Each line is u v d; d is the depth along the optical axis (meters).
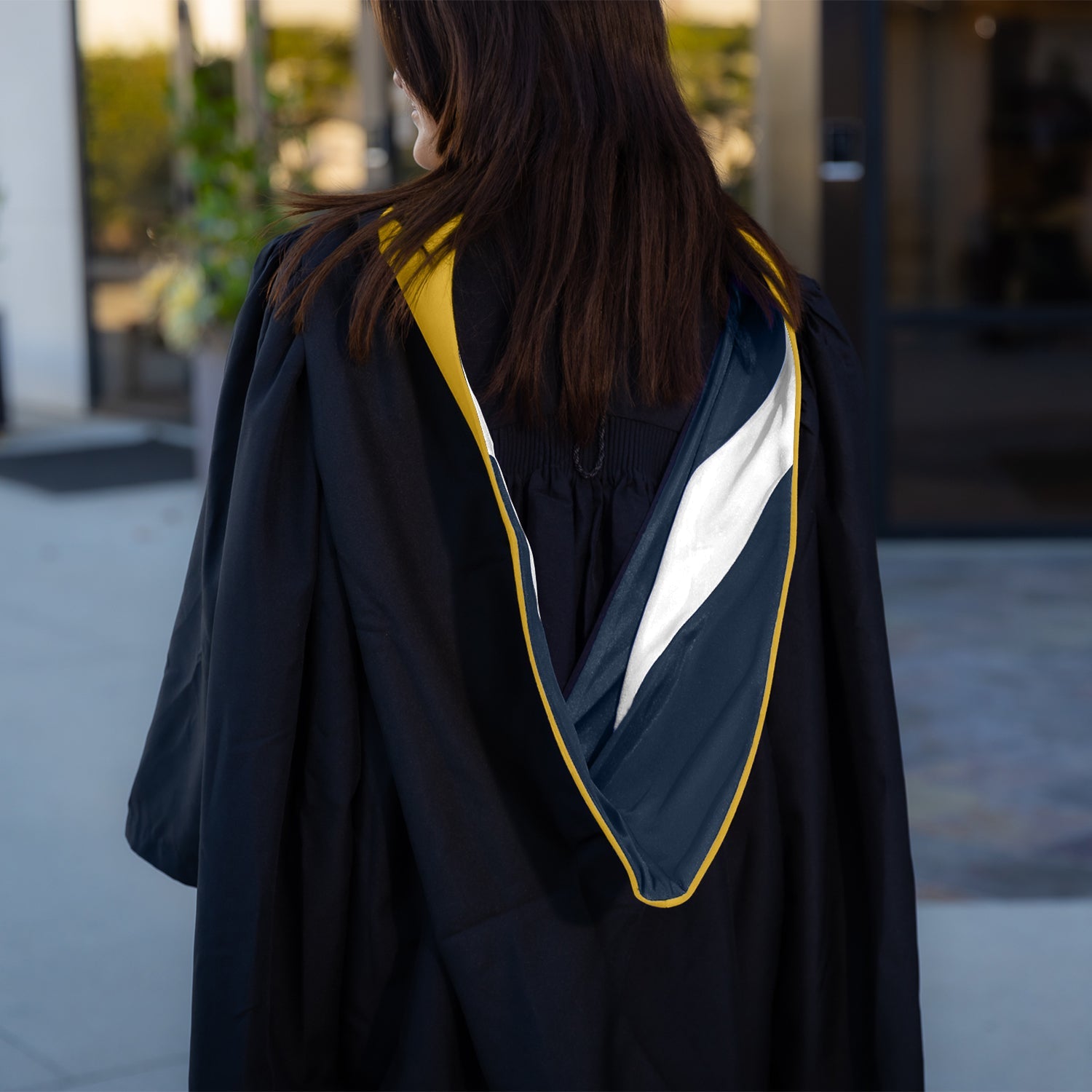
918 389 6.28
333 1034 1.64
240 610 1.50
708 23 6.53
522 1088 1.53
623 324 1.49
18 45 10.41
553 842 1.56
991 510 6.36
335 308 1.48
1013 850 3.33
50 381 10.71
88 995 2.63
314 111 8.90
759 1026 1.73
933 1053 2.42
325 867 1.57
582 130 1.47
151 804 1.70
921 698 4.36
